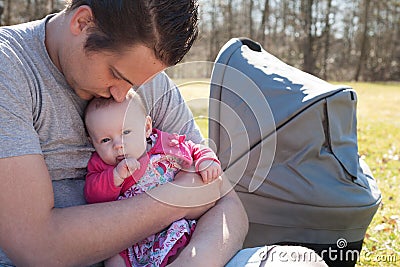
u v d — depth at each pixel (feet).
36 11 59.47
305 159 7.59
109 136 6.24
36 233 5.19
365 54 111.86
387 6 112.98
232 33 95.71
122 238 5.51
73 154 6.21
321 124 7.55
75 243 5.28
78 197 6.23
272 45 99.91
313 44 96.94
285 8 97.81
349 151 7.77
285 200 7.62
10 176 5.13
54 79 5.82
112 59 5.32
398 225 11.49
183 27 5.33
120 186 6.23
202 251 5.70
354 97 7.84
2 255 5.65
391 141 25.67
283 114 7.54
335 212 7.53
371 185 8.21
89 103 6.32
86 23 5.36
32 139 5.32
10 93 5.30
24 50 5.69
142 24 5.09
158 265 5.91
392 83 100.48
